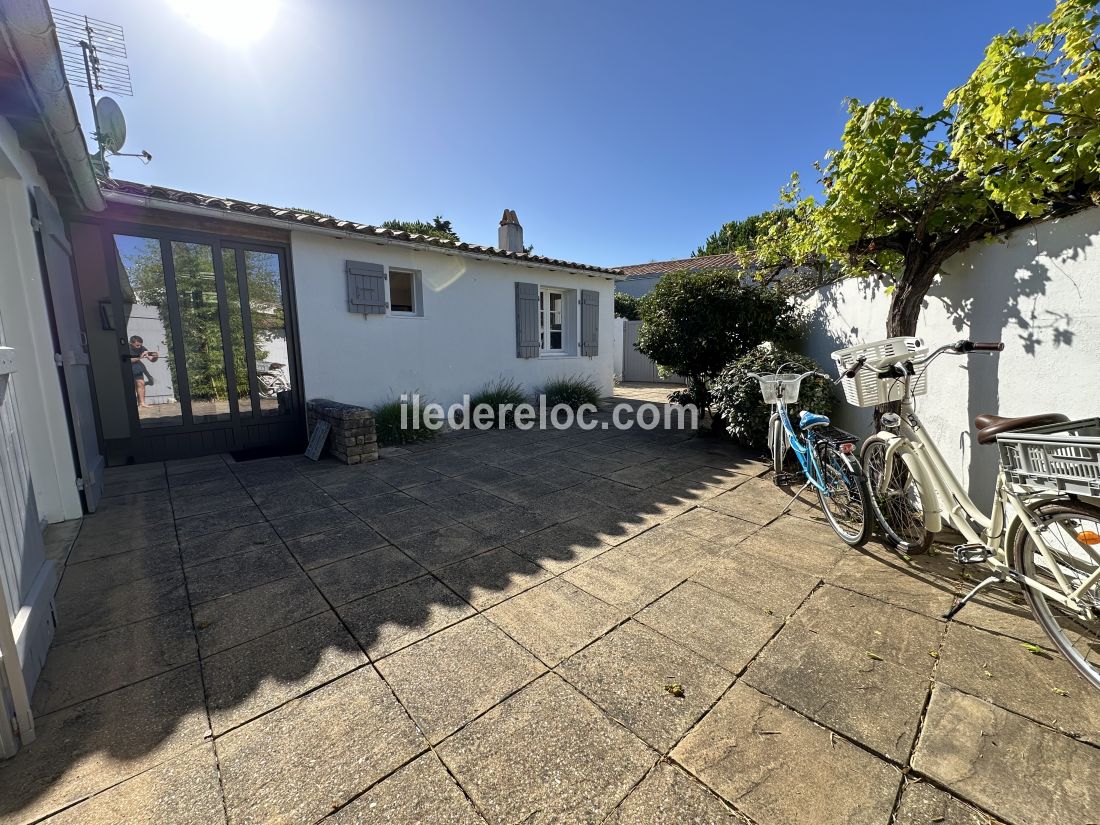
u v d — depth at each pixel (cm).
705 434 647
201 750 154
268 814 133
